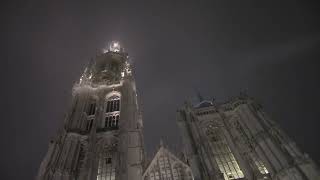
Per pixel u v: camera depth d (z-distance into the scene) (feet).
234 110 242.99
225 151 214.48
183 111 251.80
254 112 225.56
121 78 293.43
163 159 198.80
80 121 234.99
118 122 237.45
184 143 213.25
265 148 195.21
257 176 185.57
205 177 177.37
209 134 231.91
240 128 229.66
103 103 262.47
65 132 217.56
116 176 178.81
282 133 195.62
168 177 186.60
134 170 183.01
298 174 166.61
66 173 184.85
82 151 212.02
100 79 302.66
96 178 188.85
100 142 217.36
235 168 199.21
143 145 231.09
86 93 270.26
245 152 205.87
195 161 193.16
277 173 178.70
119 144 203.92
